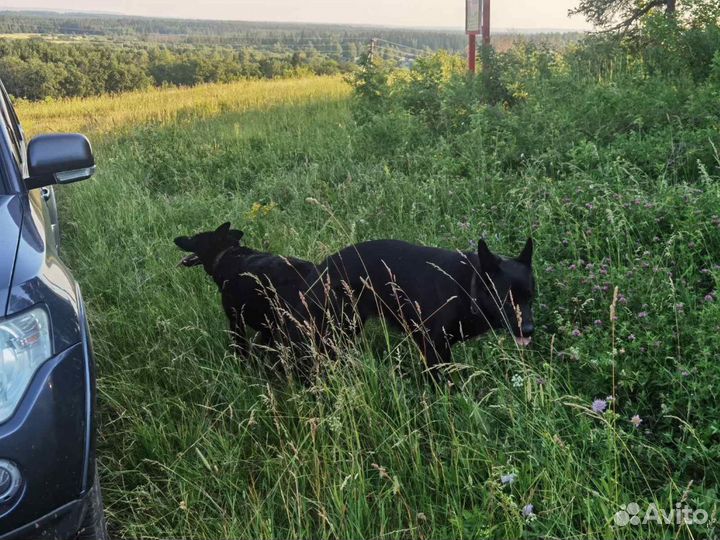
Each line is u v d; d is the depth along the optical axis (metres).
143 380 4.27
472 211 5.96
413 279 3.95
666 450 3.04
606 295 4.17
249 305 4.65
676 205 5.13
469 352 4.04
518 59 10.66
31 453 2.31
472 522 2.77
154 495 3.23
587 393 3.51
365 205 6.72
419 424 3.51
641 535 2.57
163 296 5.19
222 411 3.67
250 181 9.31
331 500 2.96
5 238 2.75
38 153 3.42
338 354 3.66
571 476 2.86
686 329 3.60
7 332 2.39
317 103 16.52
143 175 10.01
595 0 12.55
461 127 8.77
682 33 9.19
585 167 6.36
